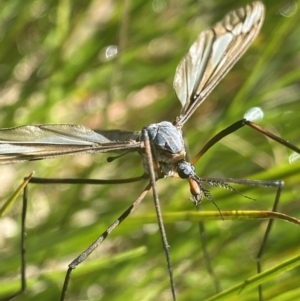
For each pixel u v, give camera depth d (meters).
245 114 0.26
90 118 0.28
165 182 0.27
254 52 0.28
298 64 0.28
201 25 0.28
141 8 0.27
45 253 0.25
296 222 0.22
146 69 0.28
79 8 0.27
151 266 0.26
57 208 0.27
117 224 0.23
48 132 0.22
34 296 0.25
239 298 0.23
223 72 0.24
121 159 0.28
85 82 0.27
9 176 0.28
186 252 0.25
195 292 0.25
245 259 0.26
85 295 0.25
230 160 0.27
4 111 0.27
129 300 0.25
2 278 0.25
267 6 0.27
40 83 0.27
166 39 0.28
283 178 0.23
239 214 0.22
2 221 0.27
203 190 0.23
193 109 0.24
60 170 0.28
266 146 0.27
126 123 0.28
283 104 0.27
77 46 0.27
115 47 0.27
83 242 0.24
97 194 0.27
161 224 0.22
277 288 0.23
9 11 0.27
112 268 0.25
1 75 0.27
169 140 0.23
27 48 0.27
